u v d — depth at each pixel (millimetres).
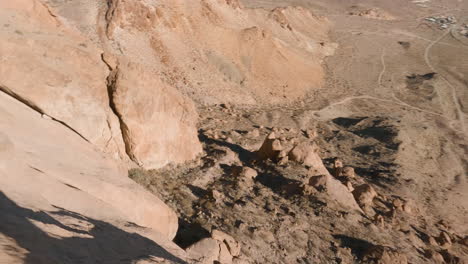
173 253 7066
